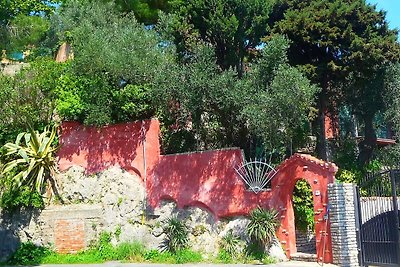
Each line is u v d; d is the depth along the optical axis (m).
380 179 15.98
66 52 27.38
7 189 21.05
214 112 19.12
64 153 21.75
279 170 17.86
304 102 17.39
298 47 22.11
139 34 21.53
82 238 20.36
